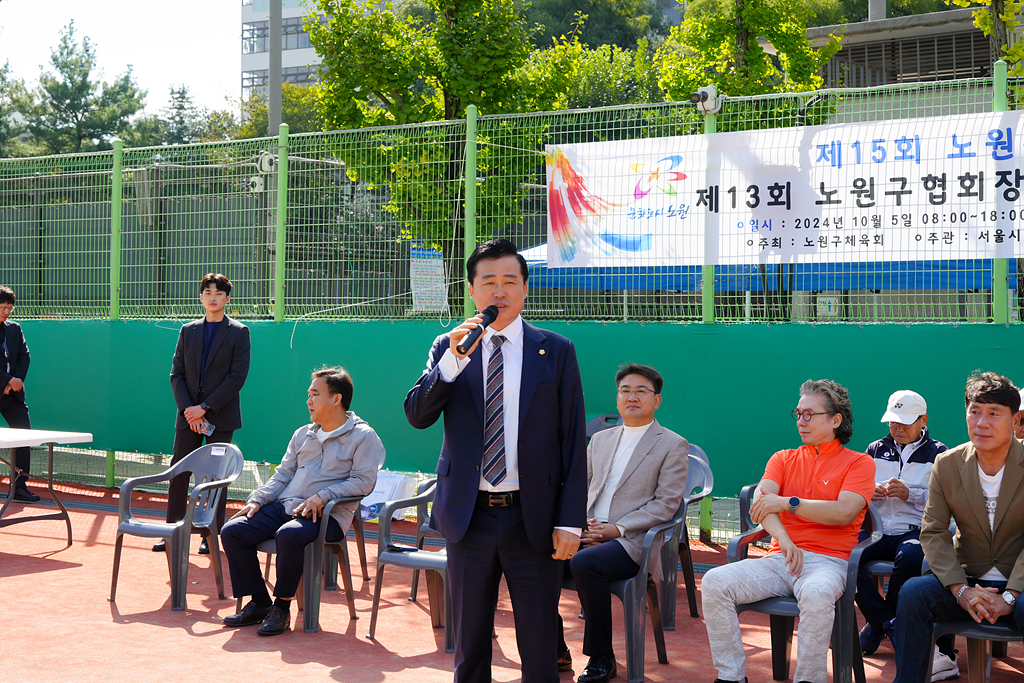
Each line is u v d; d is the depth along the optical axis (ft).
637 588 13.08
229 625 15.42
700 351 21.31
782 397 20.63
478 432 9.72
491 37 27.61
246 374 21.79
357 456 16.47
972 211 18.88
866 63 44.91
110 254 28.43
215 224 26.86
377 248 24.70
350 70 27.84
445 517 9.77
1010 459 11.84
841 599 11.98
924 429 15.69
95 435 28.43
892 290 19.74
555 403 9.74
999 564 11.87
